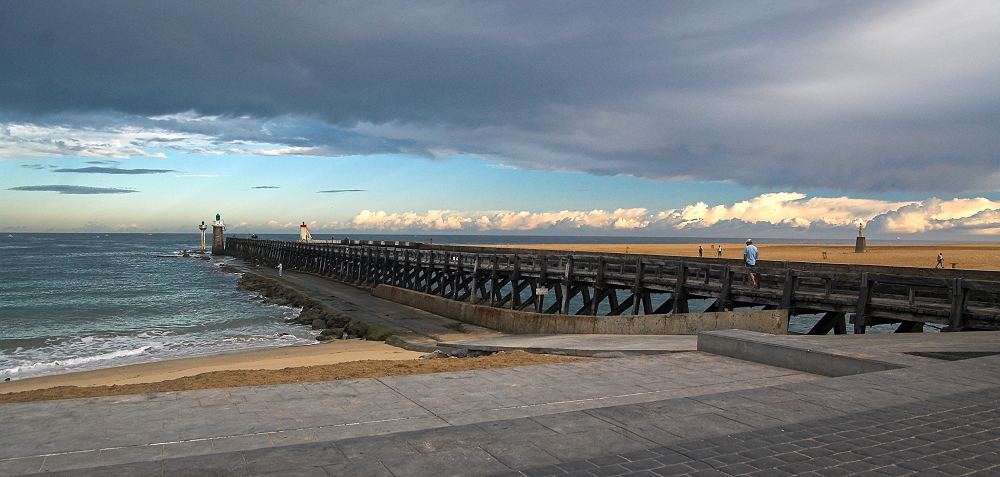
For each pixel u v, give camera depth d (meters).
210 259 107.56
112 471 4.09
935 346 9.91
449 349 15.73
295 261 75.12
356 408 6.68
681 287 20.41
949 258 58.53
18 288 54.25
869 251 77.75
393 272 42.84
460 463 4.36
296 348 23.70
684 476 4.01
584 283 25.77
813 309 16.83
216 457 4.39
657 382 7.95
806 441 4.75
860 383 6.77
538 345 13.98
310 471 4.15
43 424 6.02
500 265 30.42
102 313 37.38
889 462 4.27
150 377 17.28
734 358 9.70
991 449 4.55
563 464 4.24
